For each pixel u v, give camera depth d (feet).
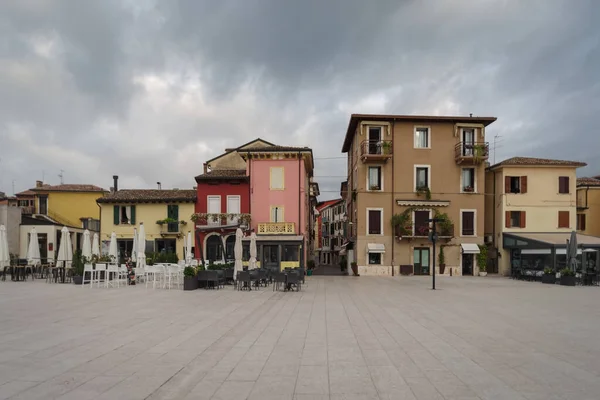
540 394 18.60
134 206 121.90
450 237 115.34
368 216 119.24
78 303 47.16
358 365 23.04
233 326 34.09
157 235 120.67
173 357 24.35
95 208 154.30
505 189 120.67
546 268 92.79
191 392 18.60
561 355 25.48
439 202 118.32
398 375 21.26
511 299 57.21
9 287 65.62
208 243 118.73
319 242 315.99
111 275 79.15
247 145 141.28
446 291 69.31
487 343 28.68
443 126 120.78
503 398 18.11
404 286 79.97
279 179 119.75
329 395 18.33
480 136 120.98
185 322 35.68
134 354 24.97
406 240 118.42
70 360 23.53
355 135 132.16
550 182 121.49
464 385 19.76
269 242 114.01
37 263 90.07
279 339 29.43
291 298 55.01
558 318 40.06
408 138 120.47
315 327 34.12
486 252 117.80
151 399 17.70
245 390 18.90
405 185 119.65
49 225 124.67
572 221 120.78
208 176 119.75
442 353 25.82
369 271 117.70
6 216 120.16
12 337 29.37
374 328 33.99
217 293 59.26
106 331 31.60
